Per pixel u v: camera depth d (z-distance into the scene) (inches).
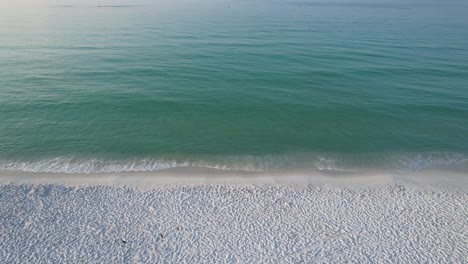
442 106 994.1
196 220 481.1
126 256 418.0
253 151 706.2
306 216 494.0
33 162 633.0
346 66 1475.1
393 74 1350.9
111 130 788.6
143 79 1216.8
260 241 446.0
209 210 502.3
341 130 823.7
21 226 458.6
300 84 1202.0
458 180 597.6
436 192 559.8
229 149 712.4
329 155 695.7
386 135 797.2
